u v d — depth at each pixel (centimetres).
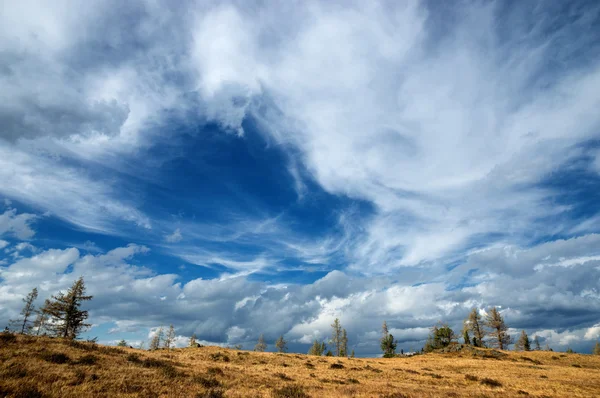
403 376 3334
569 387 2581
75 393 1359
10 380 1398
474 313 8400
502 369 4138
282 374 2789
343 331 9288
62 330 5706
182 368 2567
